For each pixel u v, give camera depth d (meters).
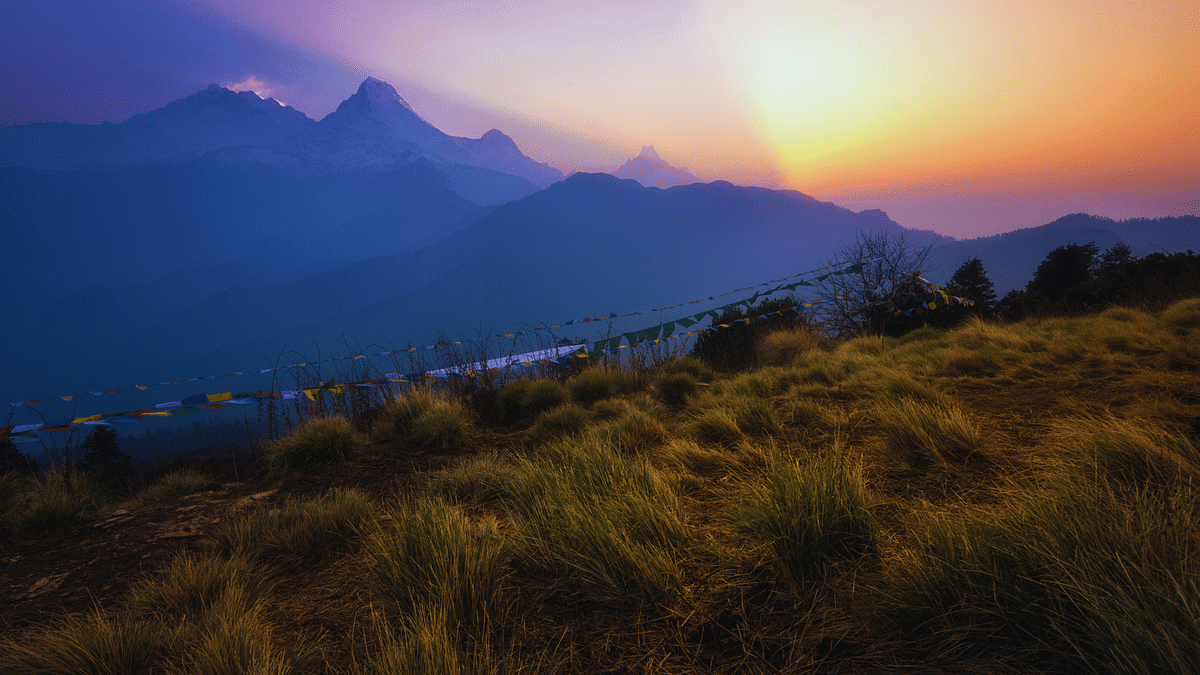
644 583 2.02
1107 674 1.30
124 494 5.67
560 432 5.03
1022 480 2.54
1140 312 7.41
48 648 1.94
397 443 5.33
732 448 3.86
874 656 1.53
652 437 4.48
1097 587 1.43
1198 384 3.69
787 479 2.34
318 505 3.28
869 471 3.03
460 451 4.95
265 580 2.61
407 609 2.10
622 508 2.45
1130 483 2.16
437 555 2.20
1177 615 1.32
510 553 2.44
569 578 2.19
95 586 2.74
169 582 2.51
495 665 1.64
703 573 2.12
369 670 1.74
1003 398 4.23
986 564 1.66
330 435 4.84
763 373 6.55
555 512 2.58
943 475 2.82
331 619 2.17
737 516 2.50
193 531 3.40
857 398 4.88
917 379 5.12
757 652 1.63
